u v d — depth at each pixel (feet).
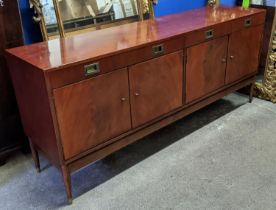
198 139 7.21
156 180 5.99
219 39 6.90
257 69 8.53
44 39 6.29
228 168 6.24
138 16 7.64
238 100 8.94
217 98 7.57
